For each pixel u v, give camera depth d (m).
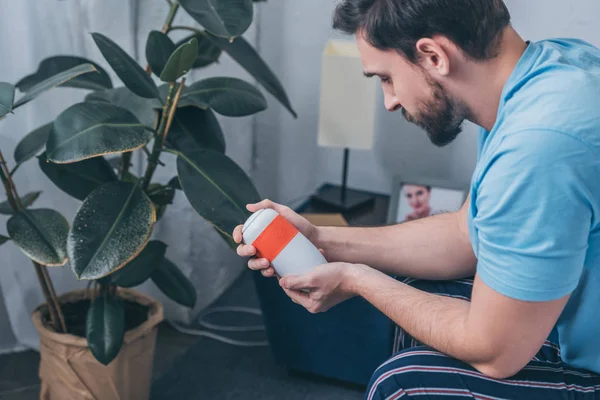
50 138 1.09
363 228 1.17
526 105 0.80
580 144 0.75
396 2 0.84
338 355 1.54
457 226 1.14
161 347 1.75
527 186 0.76
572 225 0.76
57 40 1.47
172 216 1.78
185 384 1.60
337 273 0.97
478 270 0.83
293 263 0.98
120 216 1.15
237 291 2.07
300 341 1.56
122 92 1.32
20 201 1.28
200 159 1.25
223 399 1.55
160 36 1.23
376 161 2.01
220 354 1.73
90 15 1.48
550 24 1.66
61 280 1.65
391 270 1.15
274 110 2.10
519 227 0.77
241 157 1.96
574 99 0.78
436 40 0.84
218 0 1.16
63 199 1.58
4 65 1.42
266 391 1.59
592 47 0.97
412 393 0.91
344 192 1.82
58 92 1.50
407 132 1.93
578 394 0.90
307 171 2.13
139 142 1.14
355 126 1.70
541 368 0.94
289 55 2.01
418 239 1.15
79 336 1.32
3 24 1.39
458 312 0.89
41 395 1.43
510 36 0.88
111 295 1.42
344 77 1.65
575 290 0.89
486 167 0.81
